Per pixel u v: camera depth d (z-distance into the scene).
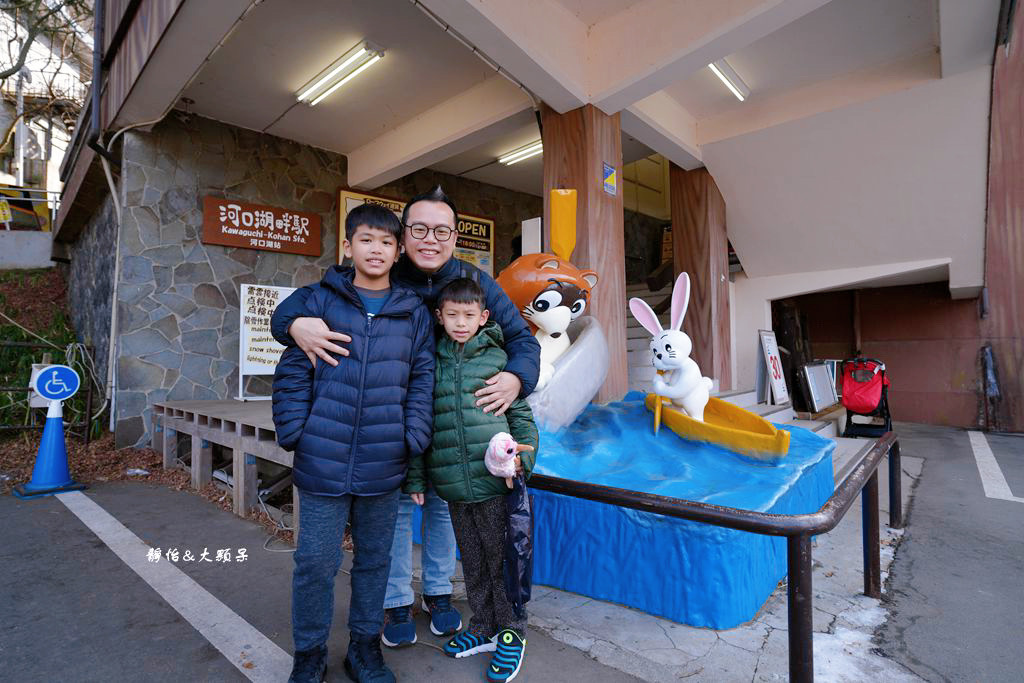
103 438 5.77
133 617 2.23
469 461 1.79
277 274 6.64
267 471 4.69
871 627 2.22
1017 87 6.70
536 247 4.70
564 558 2.56
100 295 7.02
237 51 4.93
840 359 9.39
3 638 2.05
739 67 5.30
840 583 2.67
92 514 3.62
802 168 6.22
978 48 4.65
